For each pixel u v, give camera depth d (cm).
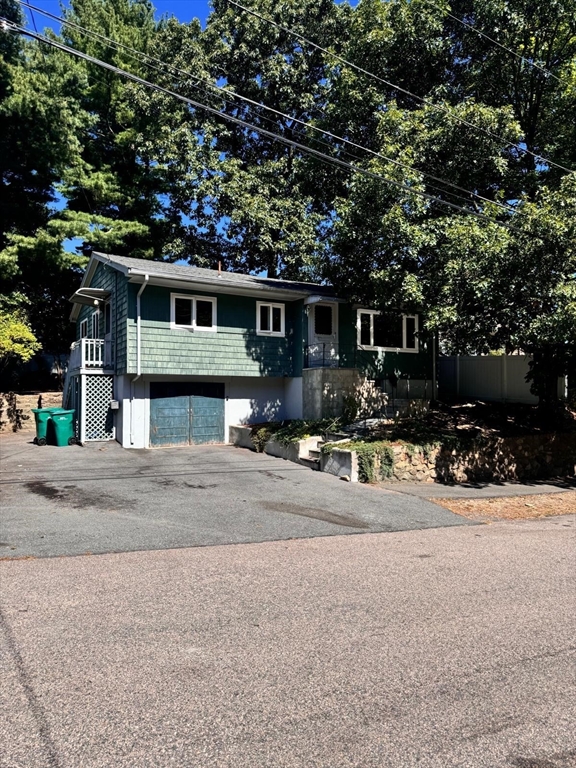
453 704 299
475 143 1194
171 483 998
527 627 407
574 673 337
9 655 351
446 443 1193
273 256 2338
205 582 501
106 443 1504
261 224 2064
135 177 2367
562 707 297
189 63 2162
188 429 1554
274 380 1712
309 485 1017
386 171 1146
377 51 1390
